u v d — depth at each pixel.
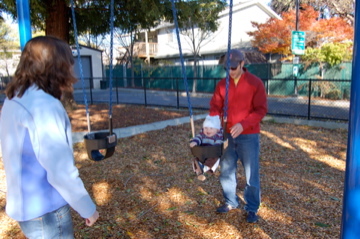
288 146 6.45
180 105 13.05
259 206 3.58
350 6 20.36
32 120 1.52
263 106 3.01
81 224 3.24
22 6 4.28
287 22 17.38
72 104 11.05
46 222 1.62
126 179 4.61
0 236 3.01
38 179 1.59
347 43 15.36
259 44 18.38
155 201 3.83
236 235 3.00
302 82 15.76
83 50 23.55
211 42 25.61
